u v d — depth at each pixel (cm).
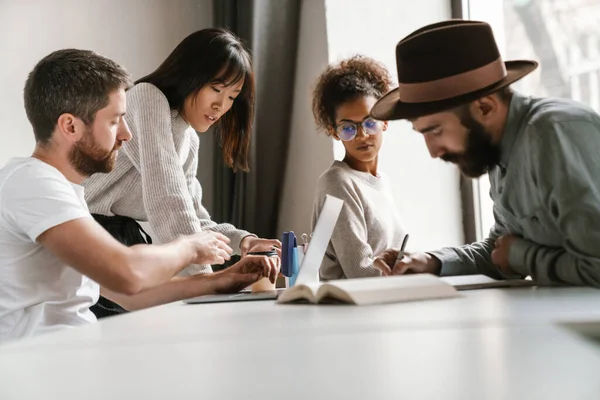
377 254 236
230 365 67
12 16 366
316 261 162
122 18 384
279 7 340
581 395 48
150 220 207
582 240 124
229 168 353
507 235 148
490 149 143
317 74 325
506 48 316
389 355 67
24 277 163
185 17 389
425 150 320
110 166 180
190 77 220
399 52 147
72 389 60
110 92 174
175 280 186
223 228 241
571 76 288
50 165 168
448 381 55
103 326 106
